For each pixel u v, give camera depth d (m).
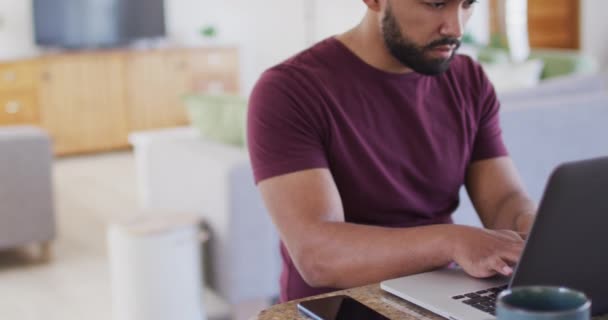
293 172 1.52
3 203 4.08
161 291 3.00
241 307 3.15
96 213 5.12
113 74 7.16
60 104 7.02
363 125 1.58
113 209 5.20
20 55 7.34
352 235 1.41
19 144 4.08
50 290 3.76
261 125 1.55
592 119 3.19
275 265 3.16
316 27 7.86
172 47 7.39
